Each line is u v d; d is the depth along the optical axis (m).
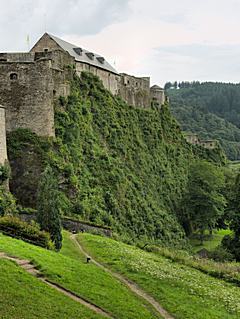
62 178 71.06
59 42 98.62
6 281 27.31
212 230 118.38
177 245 94.56
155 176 109.38
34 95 72.88
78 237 55.25
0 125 62.72
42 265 32.97
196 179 113.56
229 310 34.84
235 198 80.94
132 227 83.44
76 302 27.83
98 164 83.69
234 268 52.72
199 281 42.22
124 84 118.25
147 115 124.50
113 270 41.09
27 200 67.38
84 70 98.25
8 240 38.97
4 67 73.25
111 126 98.50
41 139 72.12
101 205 76.62
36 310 24.83
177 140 136.00
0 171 61.41
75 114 82.19
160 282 38.59
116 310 28.80
